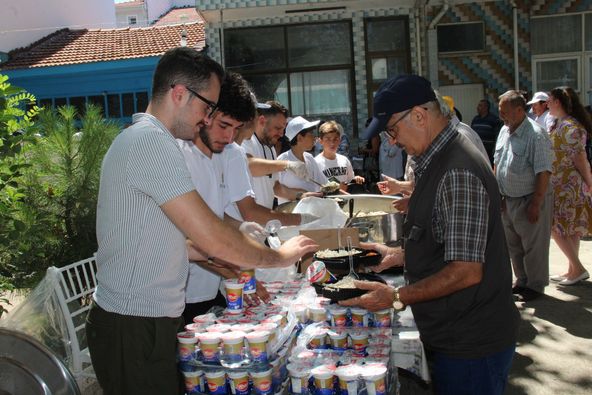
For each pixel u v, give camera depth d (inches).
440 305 85.4
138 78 496.1
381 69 459.8
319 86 462.9
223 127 101.0
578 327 183.3
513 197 207.6
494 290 83.5
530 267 209.8
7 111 139.6
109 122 161.3
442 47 462.9
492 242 83.5
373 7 449.1
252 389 80.6
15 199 139.7
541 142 198.8
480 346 83.7
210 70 80.7
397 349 94.6
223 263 102.1
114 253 78.0
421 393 137.4
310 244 93.7
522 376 153.4
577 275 225.3
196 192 77.2
